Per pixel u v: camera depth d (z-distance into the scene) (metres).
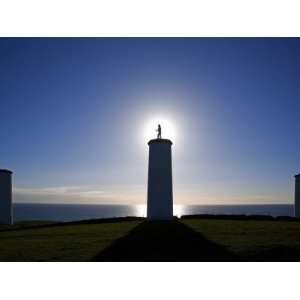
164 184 39.62
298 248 21.55
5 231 37.34
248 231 29.45
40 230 36.06
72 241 26.23
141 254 20.97
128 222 39.84
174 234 27.34
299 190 50.16
